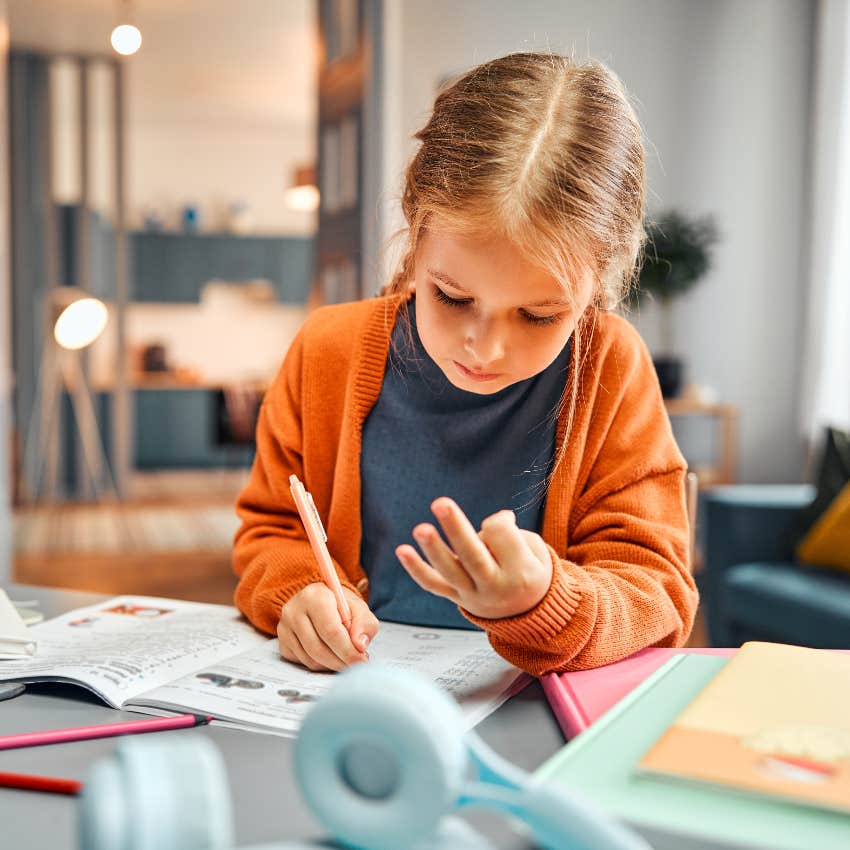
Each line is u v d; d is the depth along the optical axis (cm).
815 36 367
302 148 795
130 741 31
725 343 373
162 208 784
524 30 359
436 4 350
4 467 297
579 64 67
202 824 29
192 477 711
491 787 33
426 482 86
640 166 66
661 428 84
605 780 41
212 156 786
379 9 338
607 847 30
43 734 52
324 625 63
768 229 371
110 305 574
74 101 650
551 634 59
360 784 32
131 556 415
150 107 701
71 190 728
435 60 351
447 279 57
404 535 86
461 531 51
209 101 684
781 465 376
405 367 87
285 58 577
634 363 85
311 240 789
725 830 37
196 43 546
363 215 338
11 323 548
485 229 54
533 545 58
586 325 80
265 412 95
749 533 251
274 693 59
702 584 260
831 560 236
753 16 367
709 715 47
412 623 84
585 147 59
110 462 584
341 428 90
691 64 367
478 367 60
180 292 775
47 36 524
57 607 87
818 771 41
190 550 430
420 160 64
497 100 61
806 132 370
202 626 77
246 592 79
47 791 45
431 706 32
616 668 64
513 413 85
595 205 58
